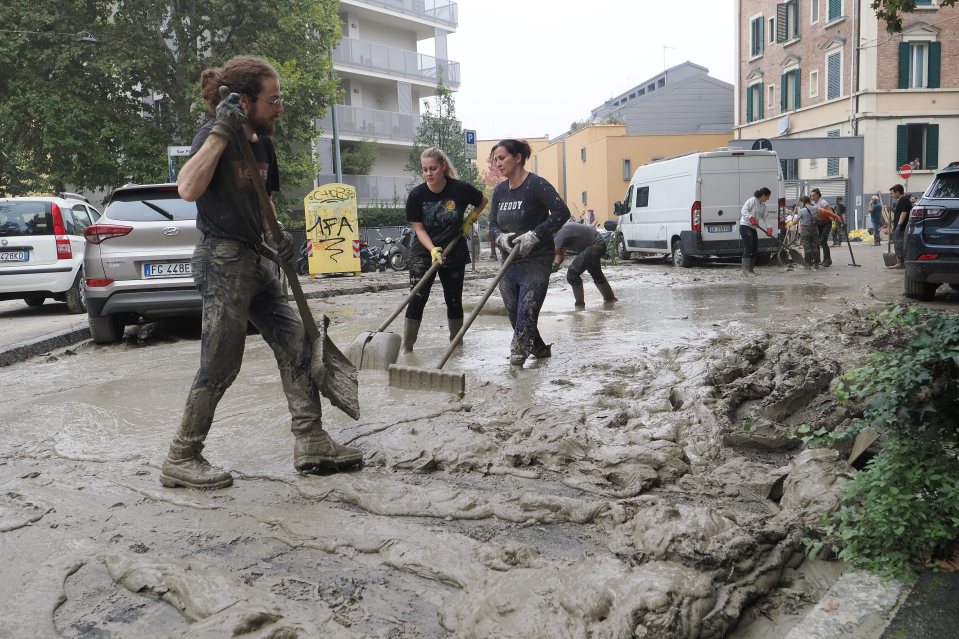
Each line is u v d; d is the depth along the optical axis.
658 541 2.52
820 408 4.28
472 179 32.19
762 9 39.41
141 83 21.27
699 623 2.15
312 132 22.78
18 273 12.44
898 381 2.65
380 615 2.35
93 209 14.64
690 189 17.17
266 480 3.66
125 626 2.34
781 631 2.23
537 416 4.34
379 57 39.06
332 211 18.27
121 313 8.81
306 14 21.38
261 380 5.98
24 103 19.59
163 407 5.30
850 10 32.19
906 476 2.58
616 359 5.94
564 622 2.14
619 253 21.66
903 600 2.29
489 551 2.68
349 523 3.02
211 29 20.69
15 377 6.96
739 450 3.87
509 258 5.67
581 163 51.50
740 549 2.45
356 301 12.81
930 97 31.58
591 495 3.34
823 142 31.48
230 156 3.39
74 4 19.73
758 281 13.45
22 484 3.72
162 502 3.41
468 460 3.75
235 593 2.46
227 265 3.48
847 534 2.57
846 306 9.09
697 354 5.88
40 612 2.41
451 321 6.98
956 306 9.27
